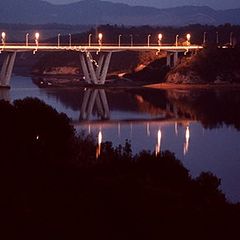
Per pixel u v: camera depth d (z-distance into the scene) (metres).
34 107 94.94
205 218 54.16
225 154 123.69
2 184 56.31
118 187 60.00
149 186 63.31
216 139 142.75
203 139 142.62
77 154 85.81
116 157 79.25
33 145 79.81
